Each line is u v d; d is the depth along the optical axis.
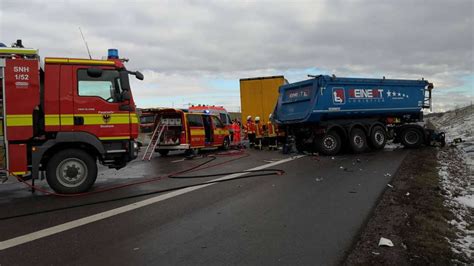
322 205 6.62
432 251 4.43
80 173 8.19
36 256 4.39
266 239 4.88
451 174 10.22
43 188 8.92
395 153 15.35
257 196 7.41
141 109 15.98
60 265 4.12
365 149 16.02
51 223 5.75
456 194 7.77
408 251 4.44
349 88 15.70
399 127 18.00
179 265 4.08
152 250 4.53
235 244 4.71
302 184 8.62
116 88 8.58
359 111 15.96
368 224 5.48
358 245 4.65
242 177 9.62
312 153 15.80
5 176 7.70
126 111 8.66
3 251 4.56
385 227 5.33
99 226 5.55
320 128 15.00
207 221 5.73
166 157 16.47
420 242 4.70
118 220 5.85
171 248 4.59
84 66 8.30
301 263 4.11
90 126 8.29
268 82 19.75
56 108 8.03
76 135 8.16
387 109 17.02
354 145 15.53
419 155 14.50
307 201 6.94
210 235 5.07
